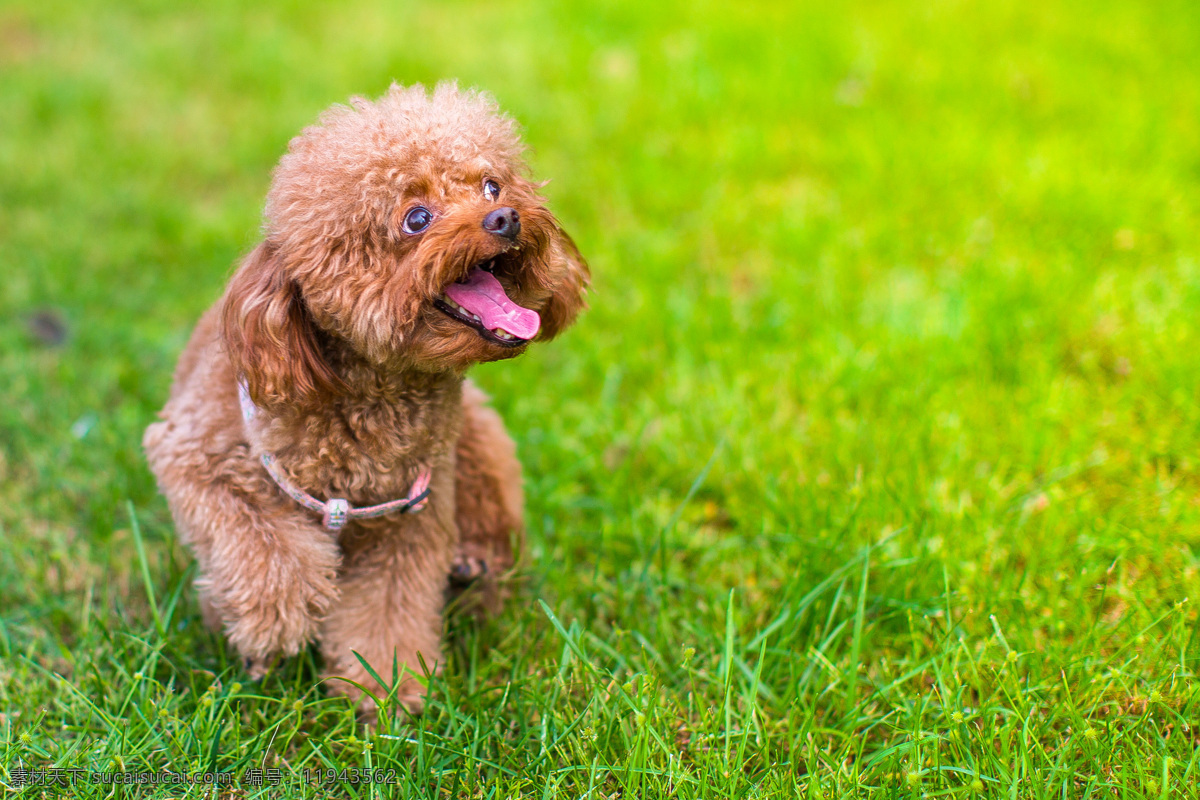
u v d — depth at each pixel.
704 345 4.31
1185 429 3.47
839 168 5.68
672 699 2.64
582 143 6.10
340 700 2.66
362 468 2.52
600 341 4.41
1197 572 2.95
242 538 2.50
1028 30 7.34
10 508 3.52
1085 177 5.18
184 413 2.62
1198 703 2.48
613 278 4.82
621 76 7.00
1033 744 2.39
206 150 6.35
